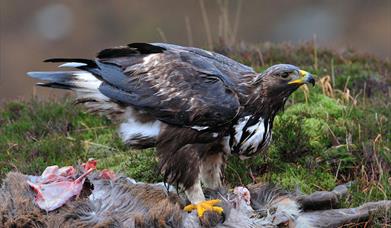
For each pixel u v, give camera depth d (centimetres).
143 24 3506
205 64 1012
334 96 1355
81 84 1041
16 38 3456
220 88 989
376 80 1432
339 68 1501
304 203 941
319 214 923
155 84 1001
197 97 984
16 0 3622
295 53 1595
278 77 995
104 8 3597
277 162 1133
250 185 1002
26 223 886
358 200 1031
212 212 906
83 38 3481
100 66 1028
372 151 1142
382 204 956
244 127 1005
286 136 1155
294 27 3691
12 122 1355
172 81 997
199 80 995
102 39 3500
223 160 1048
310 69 1486
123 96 1007
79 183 934
